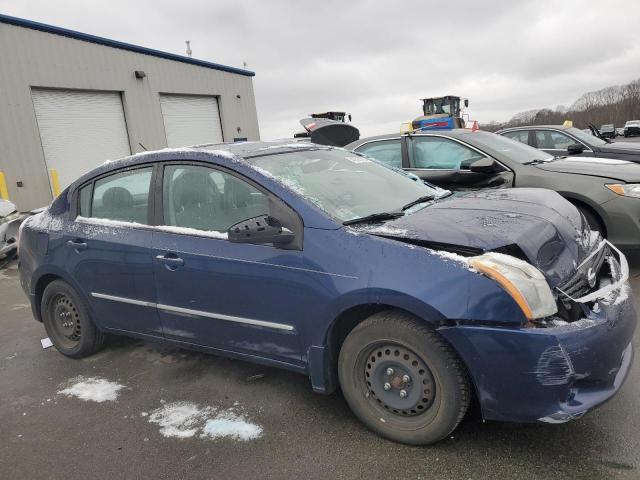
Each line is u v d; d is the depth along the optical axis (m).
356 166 3.62
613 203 4.88
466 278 2.27
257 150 3.32
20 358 4.22
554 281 2.36
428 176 5.73
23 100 12.23
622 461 2.33
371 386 2.65
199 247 3.06
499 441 2.55
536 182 5.23
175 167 3.30
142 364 3.88
